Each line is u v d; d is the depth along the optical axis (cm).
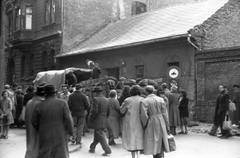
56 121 554
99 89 897
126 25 2547
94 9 2852
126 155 878
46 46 2784
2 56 1370
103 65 2284
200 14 2017
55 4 2719
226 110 1165
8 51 3284
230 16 1956
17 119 1599
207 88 1675
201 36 1745
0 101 1204
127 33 2309
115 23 2819
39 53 2866
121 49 2131
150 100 730
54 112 555
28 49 2967
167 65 1867
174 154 888
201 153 904
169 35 1777
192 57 1733
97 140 909
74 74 1698
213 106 1634
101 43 2400
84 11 2788
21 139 1195
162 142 722
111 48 2120
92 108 870
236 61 1584
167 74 1543
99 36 2630
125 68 2122
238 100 1404
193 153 902
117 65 2180
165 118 734
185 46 1769
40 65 2847
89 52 2303
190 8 2295
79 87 1045
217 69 1648
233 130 1302
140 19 2530
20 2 2902
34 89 1653
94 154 894
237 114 1401
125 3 3055
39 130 557
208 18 1834
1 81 1359
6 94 1206
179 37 1708
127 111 758
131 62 2081
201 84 1695
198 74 1711
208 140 1138
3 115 1191
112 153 909
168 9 2475
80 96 1030
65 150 560
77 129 1027
